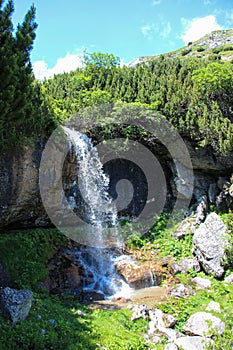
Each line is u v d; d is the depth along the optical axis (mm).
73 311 7289
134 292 9281
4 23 6082
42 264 8812
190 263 10344
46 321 6234
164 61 17719
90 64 16656
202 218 12375
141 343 6250
